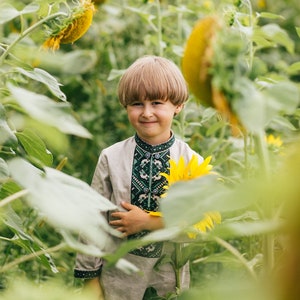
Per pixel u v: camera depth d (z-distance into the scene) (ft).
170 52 10.46
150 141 6.70
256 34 7.06
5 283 6.72
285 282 1.50
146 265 6.47
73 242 2.69
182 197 2.42
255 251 6.95
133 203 6.63
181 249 6.35
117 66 12.53
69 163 10.90
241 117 2.37
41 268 7.50
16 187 4.39
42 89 11.67
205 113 7.20
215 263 7.75
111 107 12.11
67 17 5.73
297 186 1.52
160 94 6.49
